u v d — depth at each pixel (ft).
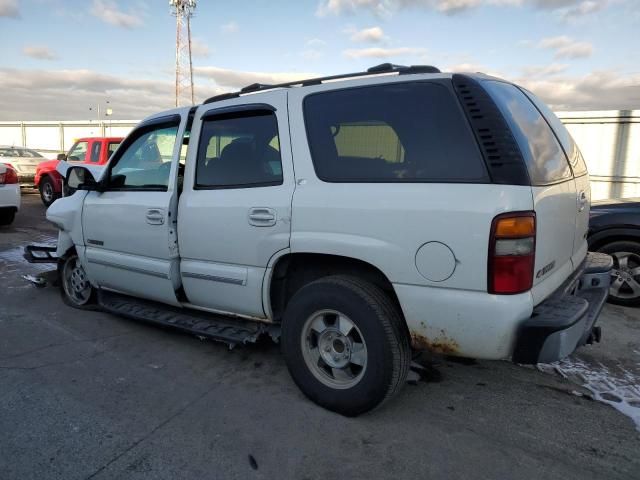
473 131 8.41
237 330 11.83
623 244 16.65
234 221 10.86
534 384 11.43
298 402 10.50
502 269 7.95
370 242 9.00
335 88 9.98
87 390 10.99
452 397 10.80
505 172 8.08
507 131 8.33
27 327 14.88
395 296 9.67
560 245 9.46
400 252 8.72
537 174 8.64
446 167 8.52
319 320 10.09
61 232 16.48
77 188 15.02
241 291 11.04
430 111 8.87
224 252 11.21
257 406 10.33
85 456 8.64
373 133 9.34
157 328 14.83
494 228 7.90
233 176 11.20
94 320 15.52
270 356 12.84
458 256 8.20
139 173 13.51
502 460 8.61
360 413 9.74
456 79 8.87
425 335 8.79
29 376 11.65
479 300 8.14
